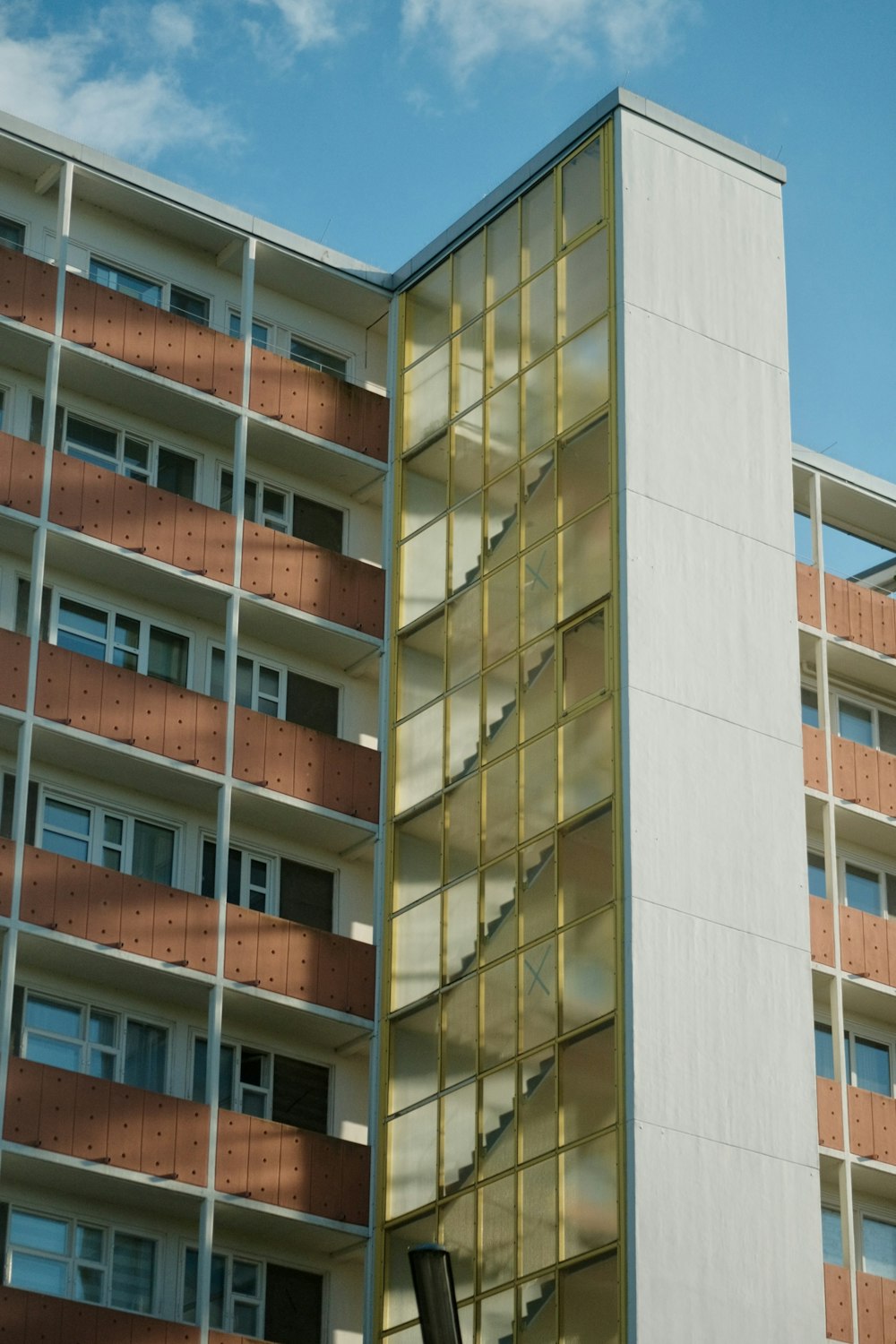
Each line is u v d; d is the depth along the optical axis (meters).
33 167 42.44
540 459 40.78
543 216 42.62
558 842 37.50
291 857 41.88
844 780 43.97
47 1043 38.16
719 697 38.19
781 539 40.25
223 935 39.09
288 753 41.06
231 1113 37.97
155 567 40.72
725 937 36.50
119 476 40.78
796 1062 36.44
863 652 45.50
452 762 40.56
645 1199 33.84
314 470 44.47
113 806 40.28
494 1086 37.09
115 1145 36.59
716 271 41.56
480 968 38.25
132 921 38.16
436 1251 16.75
